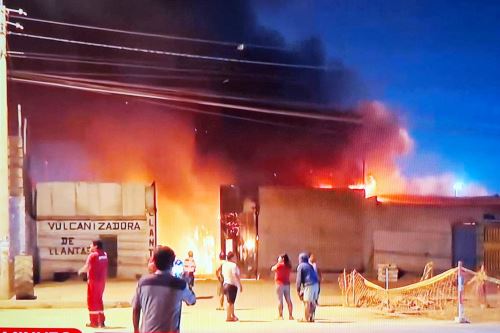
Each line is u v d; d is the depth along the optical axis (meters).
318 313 18.91
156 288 6.95
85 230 29.34
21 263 20.83
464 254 30.39
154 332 6.87
